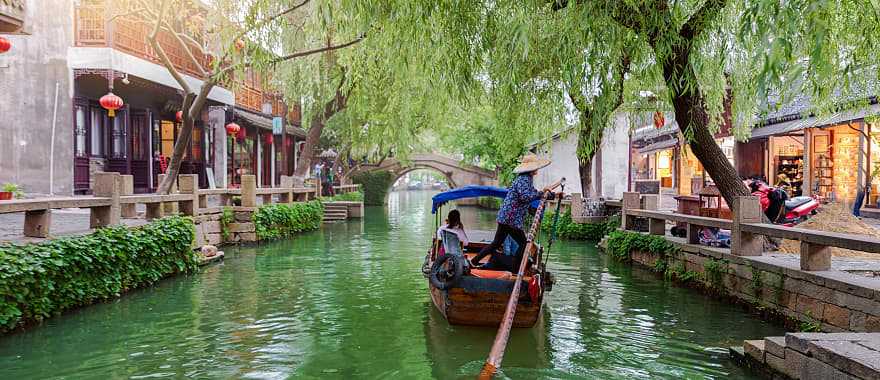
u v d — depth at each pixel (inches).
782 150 730.8
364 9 326.6
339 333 275.4
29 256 262.8
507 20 342.6
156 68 661.9
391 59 399.9
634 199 514.6
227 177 975.0
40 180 586.9
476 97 479.5
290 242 640.4
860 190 581.9
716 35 335.6
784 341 205.8
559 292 366.0
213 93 795.4
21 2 401.4
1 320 246.4
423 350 250.8
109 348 247.9
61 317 290.0
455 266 268.1
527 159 297.3
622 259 485.4
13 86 579.8
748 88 348.8
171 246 402.6
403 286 387.2
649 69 327.6
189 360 234.7
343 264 480.1
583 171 691.4
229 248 571.5
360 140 933.2
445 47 333.7
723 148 873.5
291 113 1262.3
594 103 345.4
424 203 1768.0
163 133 780.6
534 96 500.4
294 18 673.6
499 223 295.7
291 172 1380.4
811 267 267.4
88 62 589.0
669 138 999.0
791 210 416.5
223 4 426.9
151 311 311.3
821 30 182.7
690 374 219.8
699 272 368.8
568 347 254.1
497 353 199.6
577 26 298.4
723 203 475.5
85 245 302.8
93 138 644.1
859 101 369.4
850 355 168.4
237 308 322.0
